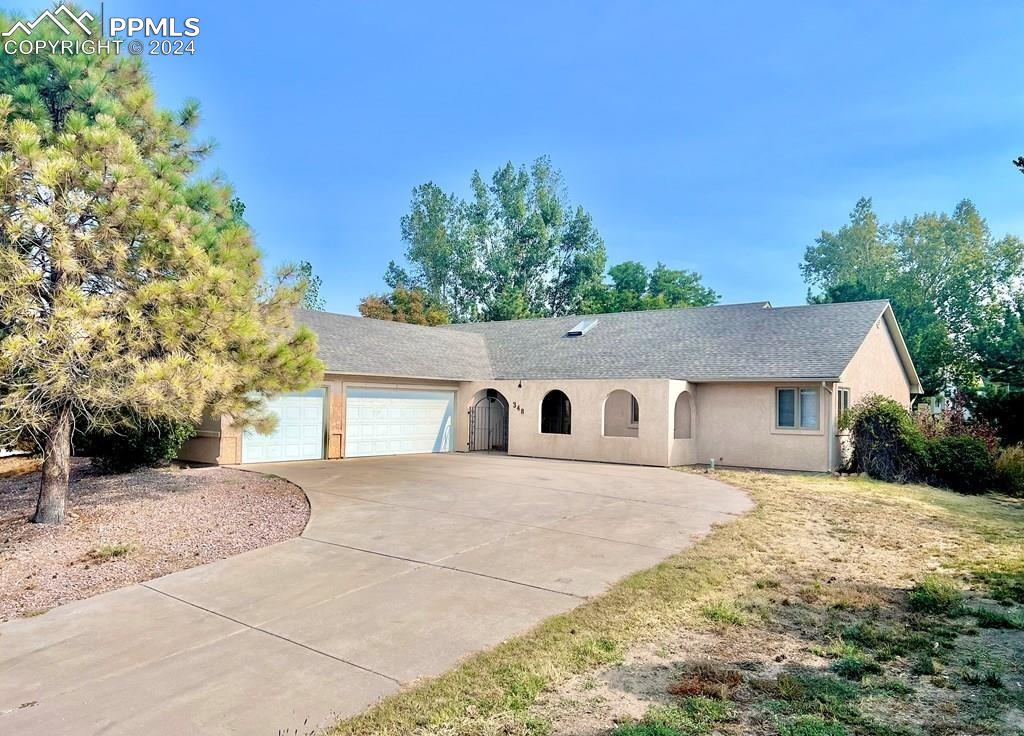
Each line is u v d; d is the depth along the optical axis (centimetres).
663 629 510
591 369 1975
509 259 4906
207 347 801
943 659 449
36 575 676
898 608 564
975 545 815
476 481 1333
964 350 3241
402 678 423
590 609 555
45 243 714
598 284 4941
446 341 2380
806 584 635
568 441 1867
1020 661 445
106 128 755
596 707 378
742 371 1698
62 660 460
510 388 2006
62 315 676
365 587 624
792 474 1573
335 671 436
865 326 1775
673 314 2295
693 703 379
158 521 909
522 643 479
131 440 1267
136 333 754
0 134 682
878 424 1563
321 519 929
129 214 757
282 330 1068
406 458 1819
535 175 4966
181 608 571
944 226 4619
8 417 700
